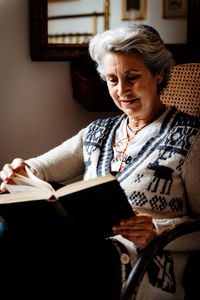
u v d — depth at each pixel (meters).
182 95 1.66
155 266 1.14
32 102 2.02
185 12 2.04
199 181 1.21
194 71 1.64
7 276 1.11
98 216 1.03
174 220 1.20
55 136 2.10
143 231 1.08
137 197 1.25
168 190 1.23
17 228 1.12
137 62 1.26
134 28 1.25
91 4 1.96
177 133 1.28
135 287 0.93
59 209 1.02
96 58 1.40
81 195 1.00
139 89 1.28
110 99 1.94
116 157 1.38
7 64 1.93
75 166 1.58
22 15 1.91
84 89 1.92
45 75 2.02
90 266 1.11
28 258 1.14
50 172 1.56
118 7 1.99
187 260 1.20
